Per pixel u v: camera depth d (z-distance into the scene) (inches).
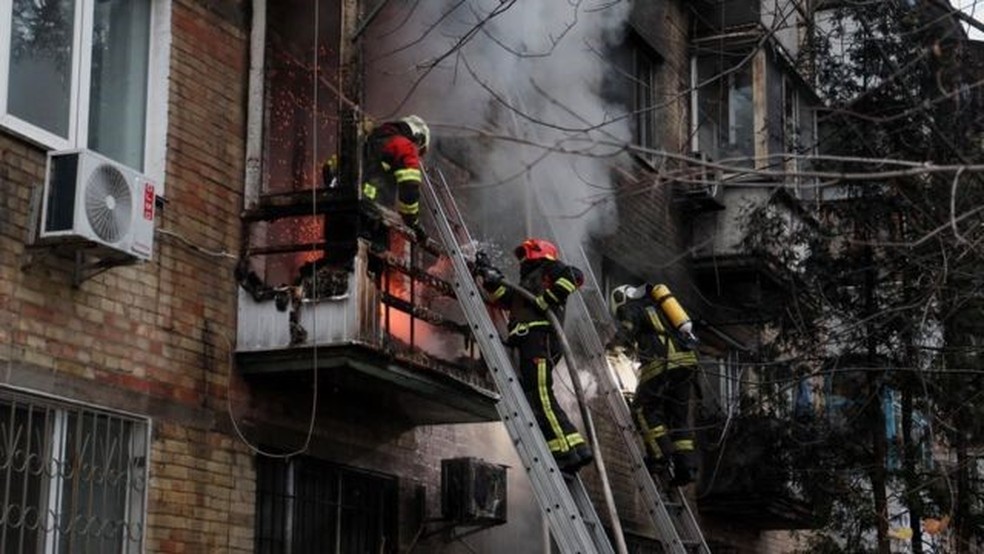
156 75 381.1
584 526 370.6
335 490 428.8
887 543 553.3
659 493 449.7
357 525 437.4
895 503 639.1
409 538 457.7
